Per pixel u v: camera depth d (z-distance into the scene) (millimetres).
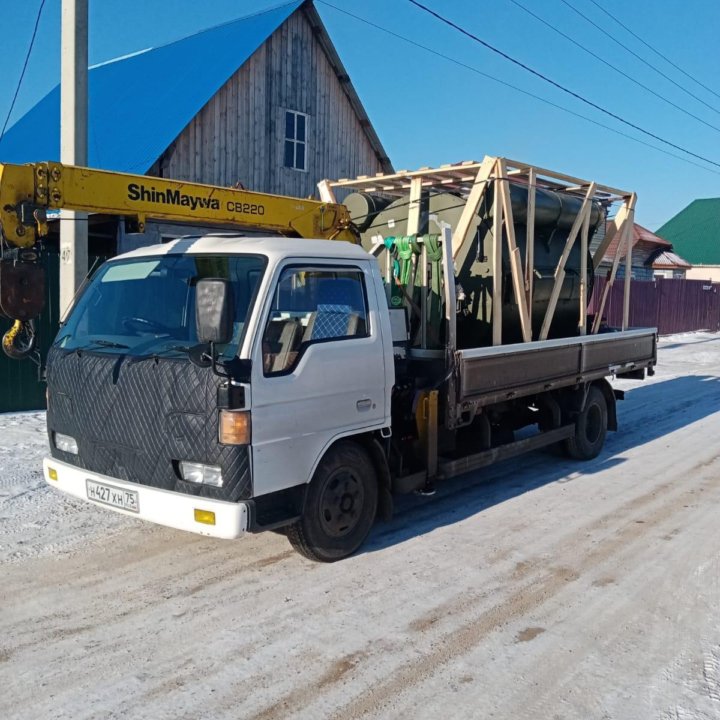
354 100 19000
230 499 4344
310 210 7020
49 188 5195
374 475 5445
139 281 5172
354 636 4129
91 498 4871
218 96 15961
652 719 3359
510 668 3801
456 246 7031
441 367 6125
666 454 8836
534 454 8836
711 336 28516
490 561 5285
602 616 4414
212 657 3885
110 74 20047
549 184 8242
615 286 25234
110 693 3537
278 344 4621
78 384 4930
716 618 4398
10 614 4355
